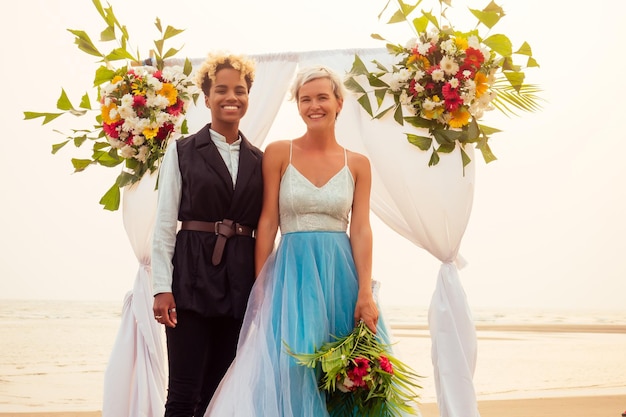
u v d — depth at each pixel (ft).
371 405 8.96
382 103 11.41
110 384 11.49
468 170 11.26
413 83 10.85
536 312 103.81
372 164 11.59
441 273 11.16
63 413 23.84
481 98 10.89
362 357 8.62
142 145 11.49
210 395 9.84
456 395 10.64
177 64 12.04
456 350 10.79
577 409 23.81
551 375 39.45
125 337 11.71
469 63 10.71
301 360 8.65
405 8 10.98
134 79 11.34
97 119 11.89
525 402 26.30
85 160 11.85
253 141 12.03
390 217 11.64
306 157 9.75
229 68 9.72
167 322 9.18
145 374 11.45
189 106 12.04
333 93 9.84
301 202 9.51
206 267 9.34
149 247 11.91
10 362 43.80
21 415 23.16
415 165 11.18
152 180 11.85
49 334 59.88
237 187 9.47
